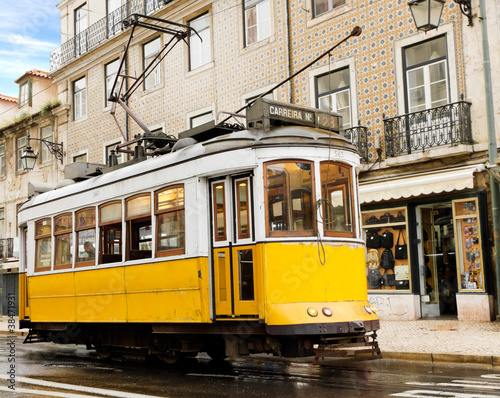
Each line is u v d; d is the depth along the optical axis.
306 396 6.40
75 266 10.70
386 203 14.73
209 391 7.00
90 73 24.89
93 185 10.45
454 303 13.91
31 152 23.94
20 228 12.98
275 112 8.28
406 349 9.60
